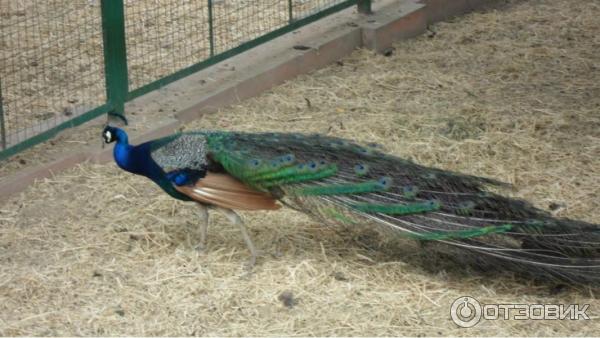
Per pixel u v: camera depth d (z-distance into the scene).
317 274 5.53
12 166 6.24
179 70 6.81
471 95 7.17
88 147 6.44
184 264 5.59
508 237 5.30
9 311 5.30
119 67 6.50
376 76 7.39
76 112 6.68
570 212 5.97
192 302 5.37
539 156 6.47
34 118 6.63
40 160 6.30
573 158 6.45
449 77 7.38
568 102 7.07
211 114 6.89
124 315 5.29
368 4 7.93
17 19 7.77
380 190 5.35
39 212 5.96
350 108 7.00
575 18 8.30
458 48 7.82
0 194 6.06
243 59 7.35
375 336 5.18
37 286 5.45
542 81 7.36
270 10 7.93
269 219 5.93
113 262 5.61
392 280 5.50
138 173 5.51
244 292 5.42
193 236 5.80
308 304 5.36
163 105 6.83
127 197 6.10
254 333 5.19
